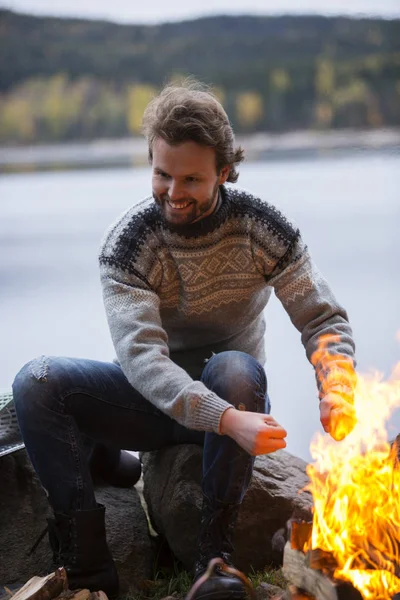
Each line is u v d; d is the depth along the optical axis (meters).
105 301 1.92
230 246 1.96
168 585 2.04
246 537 2.08
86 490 1.91
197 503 2.06
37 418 1.88
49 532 1.95
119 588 2.03
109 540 2.13
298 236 1.99
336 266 6.99
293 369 4.36
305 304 1.97
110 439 2.07
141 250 1.93
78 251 8.12
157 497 2.16
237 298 2.02
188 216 1.85
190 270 1.94
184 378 1.77
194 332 2.08
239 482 1.84
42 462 1.90
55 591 1.78
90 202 11.48
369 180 13.27
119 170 15.91
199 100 1.79
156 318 1.91
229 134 1.84
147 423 2.06
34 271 7.19
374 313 5.33
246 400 1.81
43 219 10.07
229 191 1.99
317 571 1.51
